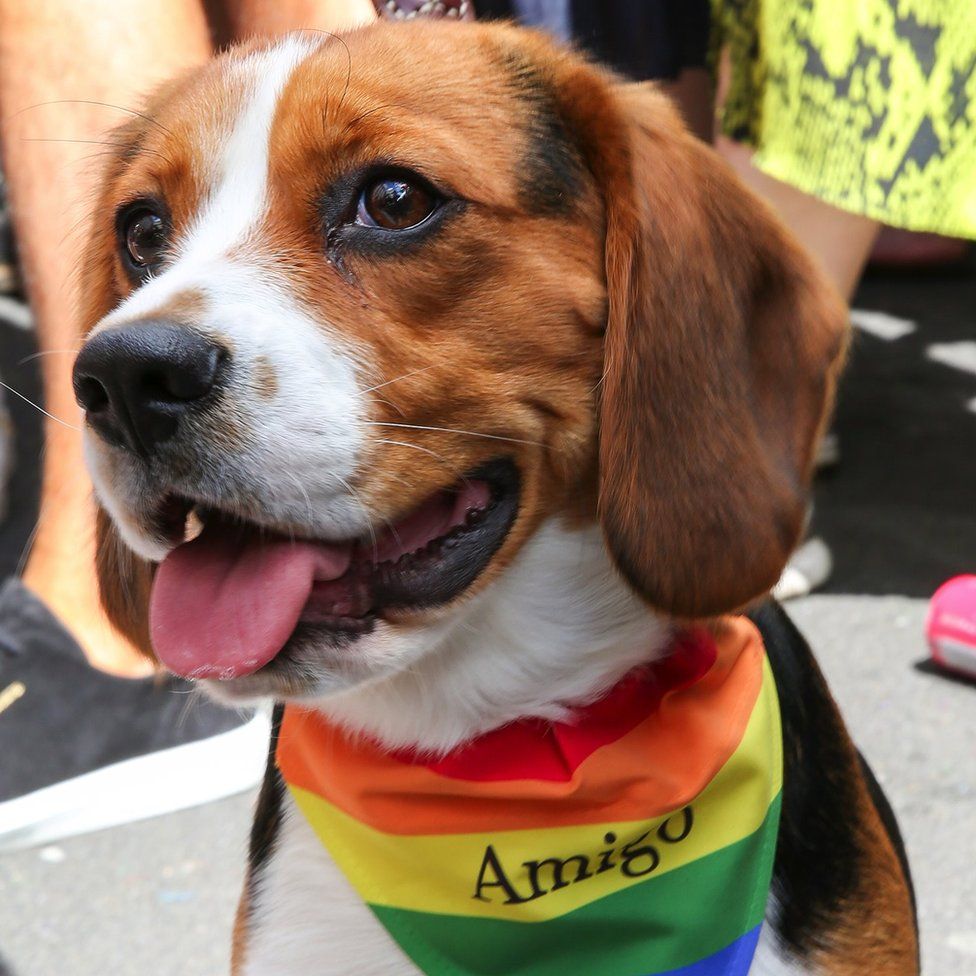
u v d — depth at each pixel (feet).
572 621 1.75
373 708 1.77
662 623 1.77
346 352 1.61
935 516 3.75
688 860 1.72
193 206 1.70
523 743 1.77
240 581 1.62
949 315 5.45
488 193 1.64
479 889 1.73
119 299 1.88
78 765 2.53
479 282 1.64
